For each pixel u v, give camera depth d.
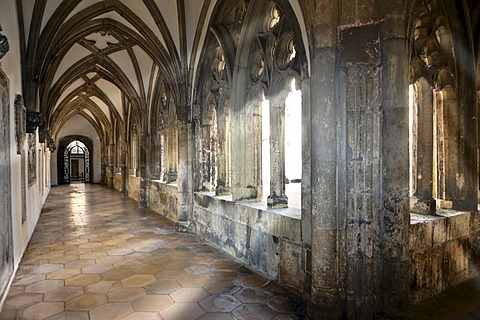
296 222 4.12
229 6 6.01
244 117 5.75
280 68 4.79
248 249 5.21
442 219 4.07
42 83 7.25
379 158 3.41
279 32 4.81
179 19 7.04
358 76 3.40
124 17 7.61
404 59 3.32
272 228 4.59
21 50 6.29
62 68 11.21
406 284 3.34
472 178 4.52
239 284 4.40
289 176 11.63
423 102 4.37
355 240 3.43
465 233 4.37
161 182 10.42
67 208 11.54
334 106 3.43
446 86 4.60
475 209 4.55
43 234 7.35
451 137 4.66
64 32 7.15
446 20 4.48
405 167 3.32
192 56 7.28
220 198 6.22
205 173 7.45
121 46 10.24
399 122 3.31
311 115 3.53
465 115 4.56
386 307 3.36
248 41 5.49
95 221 8.97
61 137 24.39
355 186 3.43
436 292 4.01
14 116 5.03
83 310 3.62
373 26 3.39
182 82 7.48
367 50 3.38
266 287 4.30
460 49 4.53
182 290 4.19
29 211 6.86
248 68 5.65
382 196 3.40
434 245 3.97
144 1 7.07
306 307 3.67
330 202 3.42
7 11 4.55
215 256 5.65
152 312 3.58
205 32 6.71
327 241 3.42
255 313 3.59
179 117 7.58
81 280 4.51
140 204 11.73
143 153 11.76
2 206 3.81
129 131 15.55
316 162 3.46
